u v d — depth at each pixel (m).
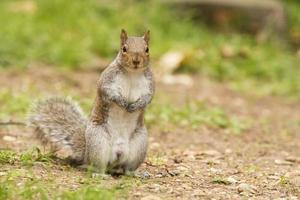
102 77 9.27
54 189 8.18
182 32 23.11
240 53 21.61
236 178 9.81
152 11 23.88
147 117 14.25
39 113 10.10
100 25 22.09
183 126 14.16
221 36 23.34
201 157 11.37
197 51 21.23
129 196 8.20
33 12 22.69
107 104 9.24
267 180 9.78
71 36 21.08
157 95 16.83
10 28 20.69
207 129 14.10
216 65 20.58
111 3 24.36
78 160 9.76
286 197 8.80
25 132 12.31
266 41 24.09
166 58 20.19
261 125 15.16
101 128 9.28
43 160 9.76
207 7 24.41
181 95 17.45
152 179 9.36
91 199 7.56
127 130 9.38
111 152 9.33
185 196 8.46
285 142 13.52
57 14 22.58
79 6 23.36
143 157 9.51
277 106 17.80
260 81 20.66
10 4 23.48
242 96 18.47
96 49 20.67
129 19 23.20
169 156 11.28
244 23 24.45
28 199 7.68
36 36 20.55
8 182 8.01
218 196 8.59
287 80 20.64
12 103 14.43
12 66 18.38
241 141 13.32
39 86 16.61
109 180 9.05
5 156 9.71
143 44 9.20
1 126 12.65
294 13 27.66
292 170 10.62
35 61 19.19
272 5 24.77
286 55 23.19
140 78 9.28
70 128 9.92
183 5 24.47
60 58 19.44
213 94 18.16
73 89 16.77
